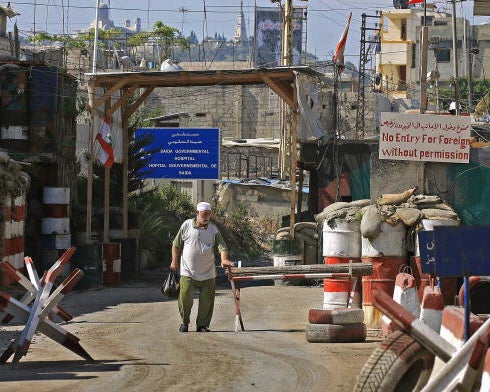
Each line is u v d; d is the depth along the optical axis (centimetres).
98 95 6094
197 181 10612
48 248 5566
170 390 2158
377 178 3888
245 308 4247
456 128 3862
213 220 9019
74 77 5897
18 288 4397
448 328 1719
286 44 9950
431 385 1491
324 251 3738
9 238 4466
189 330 3403
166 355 2733
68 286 2612
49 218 5572
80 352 2591
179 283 3356
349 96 13950
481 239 1731
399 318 1551
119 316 3903
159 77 6062
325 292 3462
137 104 6656
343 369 2467
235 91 16238
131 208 7725
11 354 2600
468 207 3919
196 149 8888
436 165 3906
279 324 3616
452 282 3369
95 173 6881
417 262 3494
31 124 5519
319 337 3006
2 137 5525
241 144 13462
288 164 10650
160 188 9719
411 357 1561
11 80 5506
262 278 3366
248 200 11219
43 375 2373
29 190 5550
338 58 7019
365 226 3519
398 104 16075
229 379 2305
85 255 5556
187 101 16188
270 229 10388
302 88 6228
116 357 2692
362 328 3033
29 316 2578
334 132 6638
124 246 6475
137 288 5694
